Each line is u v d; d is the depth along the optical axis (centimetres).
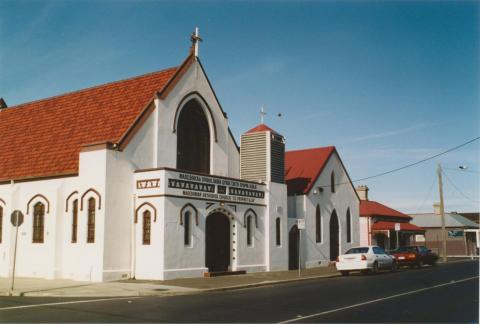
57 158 2781
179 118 2870
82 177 2511
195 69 2972
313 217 3750
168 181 2462
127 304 1595
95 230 2414
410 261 3662
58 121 3138
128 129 2550
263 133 3219
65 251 2556
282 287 2212
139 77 3019
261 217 3103
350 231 4222
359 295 1850
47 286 2134
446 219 7188
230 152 3212
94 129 2825
